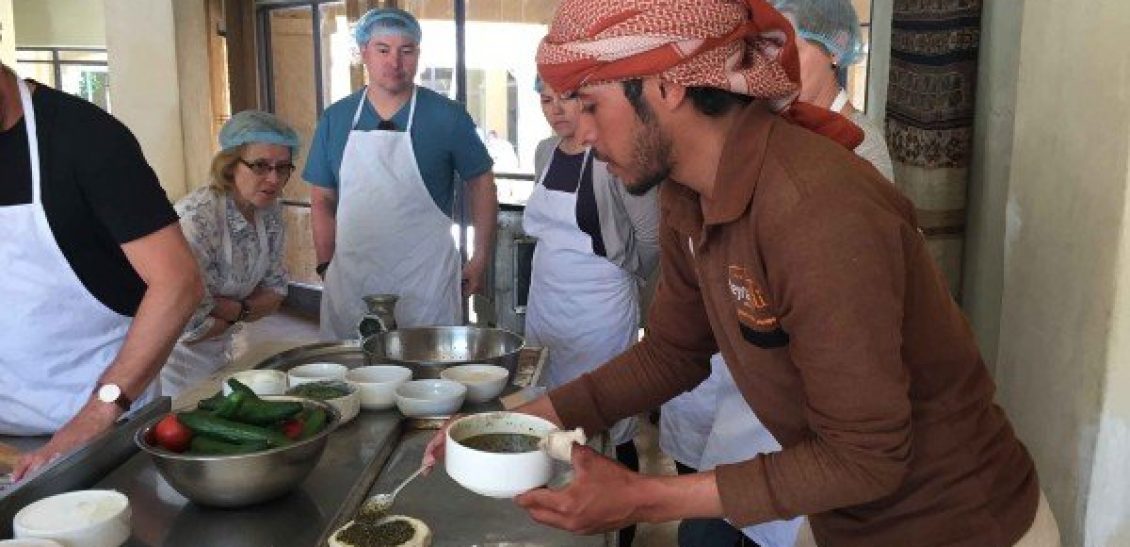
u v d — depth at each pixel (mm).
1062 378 1791
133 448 1429
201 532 1194
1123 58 1570
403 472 1438
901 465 950
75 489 1291
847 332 916
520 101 5188
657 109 971
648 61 931
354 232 2889
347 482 1349
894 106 2611
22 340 1678
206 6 5648
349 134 2875
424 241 2930
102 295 1700
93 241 1656
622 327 2719
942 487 1121
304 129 6043
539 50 1014
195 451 1247
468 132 2982
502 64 5176
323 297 3008
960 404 1114
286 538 1185
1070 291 1754
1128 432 1610
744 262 1024
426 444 1558
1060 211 1796
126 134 1597
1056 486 1822
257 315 2639
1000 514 1142
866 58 3400
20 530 1079
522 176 5242
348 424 1587
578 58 950
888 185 1002
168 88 5543
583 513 1038
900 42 2570
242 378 1667
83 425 1479
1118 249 1592
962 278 2637
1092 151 1671
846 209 924
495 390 1733
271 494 1253
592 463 1044
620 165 1022
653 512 1031
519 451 1167
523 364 2010
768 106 1054
